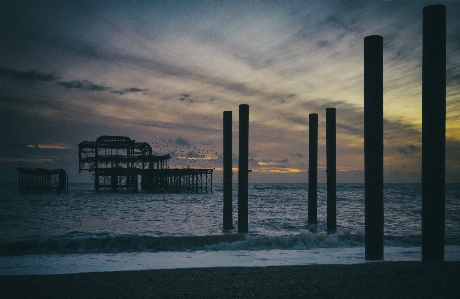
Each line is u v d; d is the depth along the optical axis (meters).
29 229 16.28
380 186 7.41
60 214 25.03
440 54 6.45
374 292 5.03
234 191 87.25
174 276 6.39
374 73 7.12
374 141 7.23
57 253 9.95
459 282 5.49
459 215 23.31
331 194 14.16
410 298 4.71
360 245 10.91
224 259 8.57
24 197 55.06
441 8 6.45
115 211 28.08
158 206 34.41
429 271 6.14
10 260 8.51
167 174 63.09
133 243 10.82
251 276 6.29
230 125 14.12
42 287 5.67
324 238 11.30
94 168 63.09
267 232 14.72
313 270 6.73
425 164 6.67
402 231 15.80
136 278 6.27
